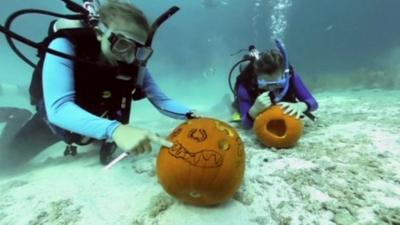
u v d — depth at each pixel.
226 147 0.77
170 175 0.75
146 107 3.85
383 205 0.82
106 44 0.89
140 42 0.92
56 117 0.84
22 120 1.65
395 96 2.97
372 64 7.90
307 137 1.45
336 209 0.81
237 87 1.68
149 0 15.80
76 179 1.06
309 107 1.52
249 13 15.22
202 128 0.80
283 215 0.81
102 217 0.83
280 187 0.94
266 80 1.44
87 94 1.00
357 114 1.94
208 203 0.79
